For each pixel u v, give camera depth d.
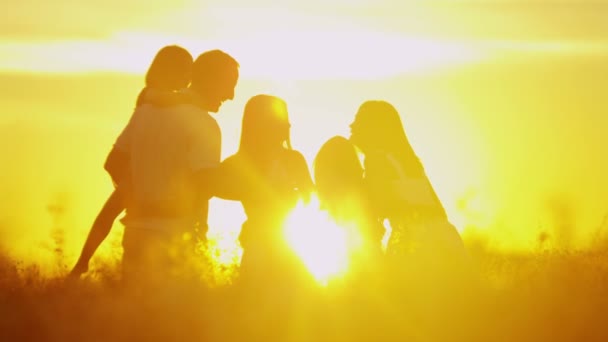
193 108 10.10
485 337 8.55
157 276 9.42
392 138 11.30
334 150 11.21
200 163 9.99
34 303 8.77
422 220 10.98
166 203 10.02
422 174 11.28
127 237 10.09
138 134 10.14
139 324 8.21
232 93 10.47
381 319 8.72
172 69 10.30
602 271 9.92
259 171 10.10
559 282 9.54
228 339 8.28
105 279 9.95
